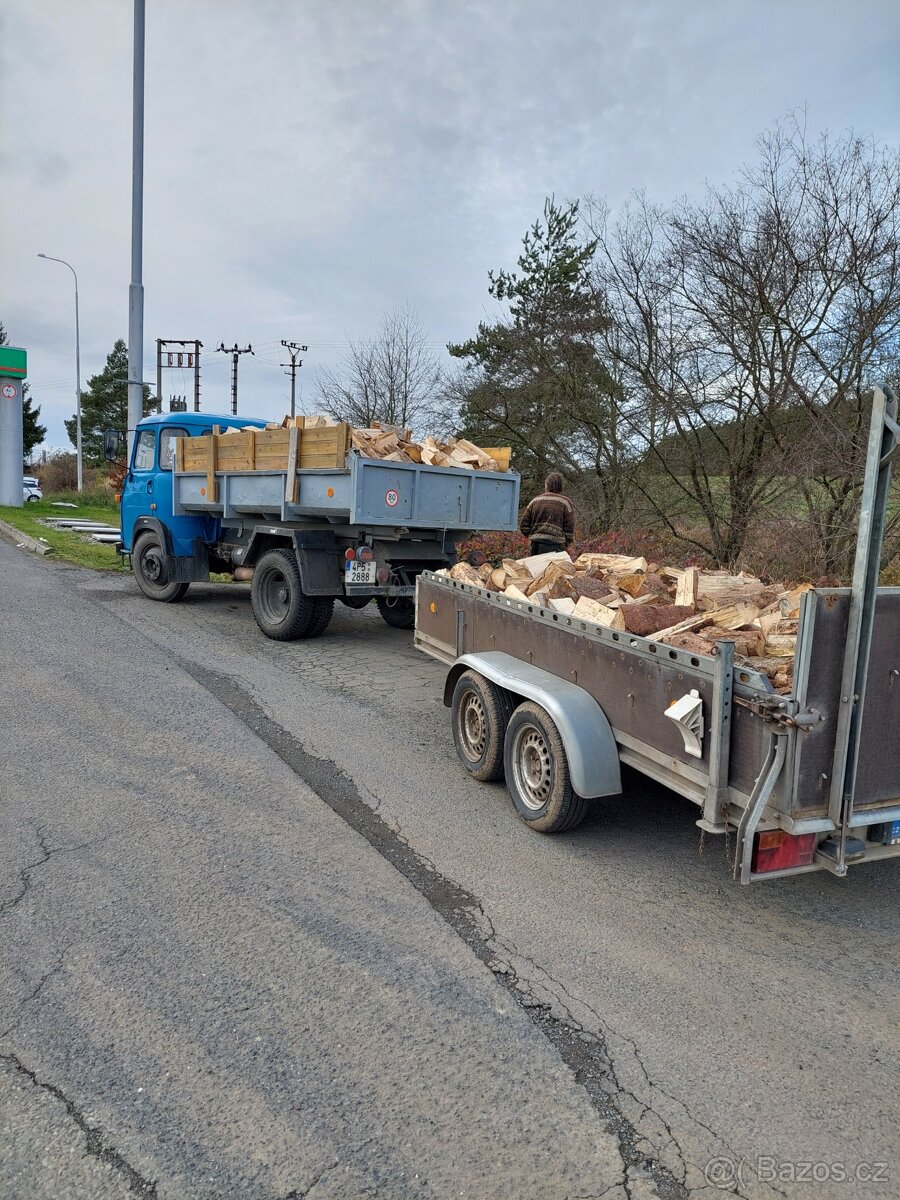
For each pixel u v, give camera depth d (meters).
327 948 2.93
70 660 6.88
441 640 5.43
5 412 24.98
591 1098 2.28
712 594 4.47
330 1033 2.48
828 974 2.94
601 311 11.77
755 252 9.10
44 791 4.19
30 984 2.65
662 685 3.33
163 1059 2.34
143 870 3.43
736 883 3.60
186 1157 2.01
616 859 3.79
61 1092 2.20
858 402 8.52
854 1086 2.37
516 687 4.02
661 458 11.27
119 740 5.00
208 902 3.20
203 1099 2.20
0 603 9.33
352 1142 2.08
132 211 13.99
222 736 5.20
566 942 3.06
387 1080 2.30
